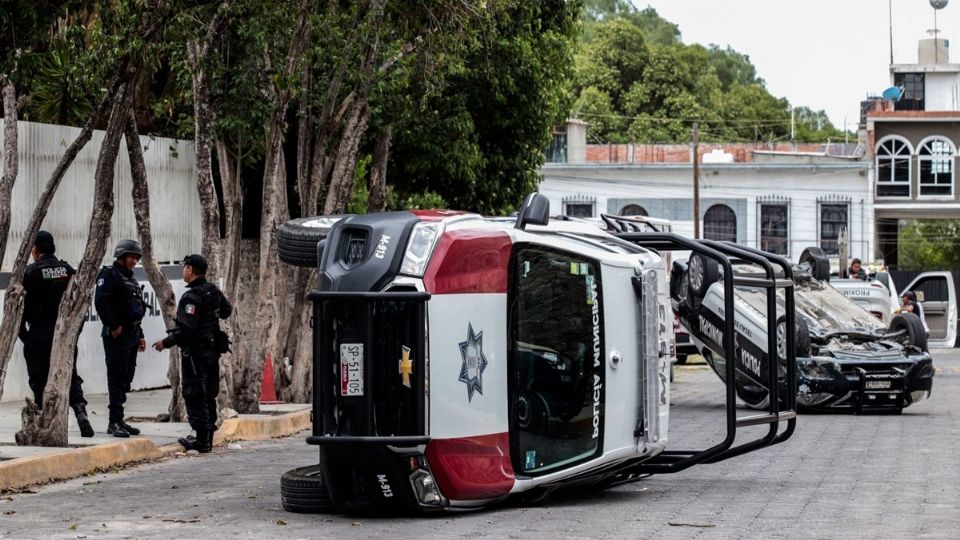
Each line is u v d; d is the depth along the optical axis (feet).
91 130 45.09
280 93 58.18
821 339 66.90
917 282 131.85
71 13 47.60
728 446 38.32
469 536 30.07
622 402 35.70
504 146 100.89
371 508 33.12
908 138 201.26
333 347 32.22
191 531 31.01
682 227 197.98
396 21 62.59
